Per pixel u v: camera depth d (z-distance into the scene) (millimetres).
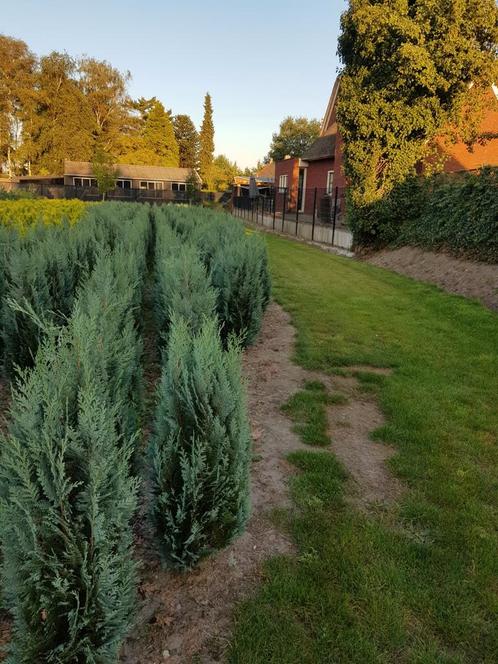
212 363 2383
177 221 11195
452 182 12789
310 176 29125
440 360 6137
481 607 2482
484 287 9602
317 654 2191
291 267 13094
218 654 2180
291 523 3021
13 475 1808
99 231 7805
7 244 5211
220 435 2289
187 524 2369
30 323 4328
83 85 65188
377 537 2920
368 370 5793
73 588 1722
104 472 1757
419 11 13336
